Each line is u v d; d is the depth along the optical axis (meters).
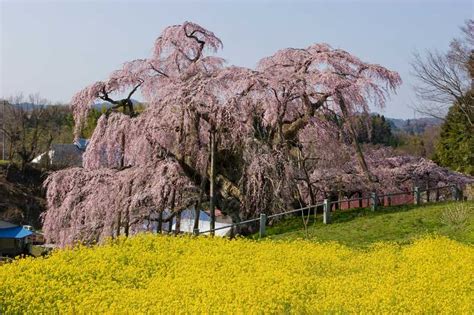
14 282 13.69
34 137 67.25
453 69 59.78
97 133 25.94
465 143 47.41
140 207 25.58
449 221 23.64
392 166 34.78
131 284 14.50
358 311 11.59
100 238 25.59
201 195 25.41
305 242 20.11
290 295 12.48
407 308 11.80
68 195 25.94
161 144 25.66
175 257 17.22
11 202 59.78
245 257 17.17
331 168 29.83
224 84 25.47
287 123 28.56
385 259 17.36
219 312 11.34
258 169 25.72
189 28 27.66
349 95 27.58
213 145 25.28
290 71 27.72
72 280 14.56
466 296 12.84
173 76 27.47
